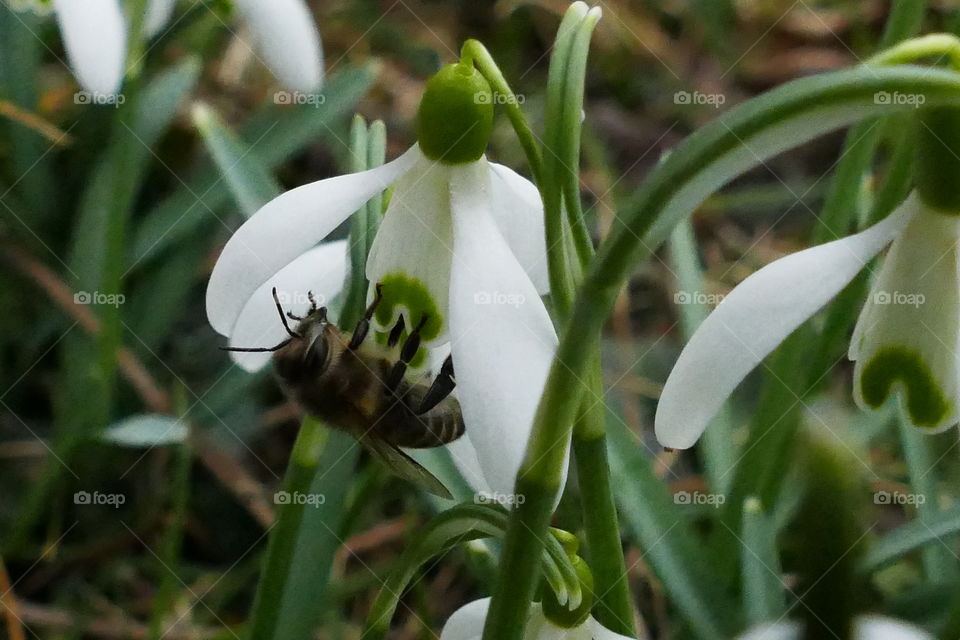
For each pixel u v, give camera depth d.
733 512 0.24
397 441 0.20
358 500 0.23
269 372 0.28
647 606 0.25
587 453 0.20
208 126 0.25
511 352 0.19
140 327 0.28
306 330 0.20
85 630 0.26
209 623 0.26
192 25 0.31
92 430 0.25
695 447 0.28
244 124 0.29
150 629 0.24
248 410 0.29
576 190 0.19
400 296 0.20
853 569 0.17
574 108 0.19
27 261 0.29
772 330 0.18
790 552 0.23
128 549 0.27
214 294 0.19
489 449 0.19
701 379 0.18
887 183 0.22
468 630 0.20
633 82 0.39
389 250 0.20
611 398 0.27
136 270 0.29
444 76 0.19
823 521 0.17
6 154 0.30
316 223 0.19
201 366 0.29
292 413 0.29
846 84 0.17
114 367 0.25
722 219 0.34
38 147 0.29
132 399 0.28
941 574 0.23
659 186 0.17
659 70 0.39
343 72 0.29
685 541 0.22
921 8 0.23
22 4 0.24
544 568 0.19
